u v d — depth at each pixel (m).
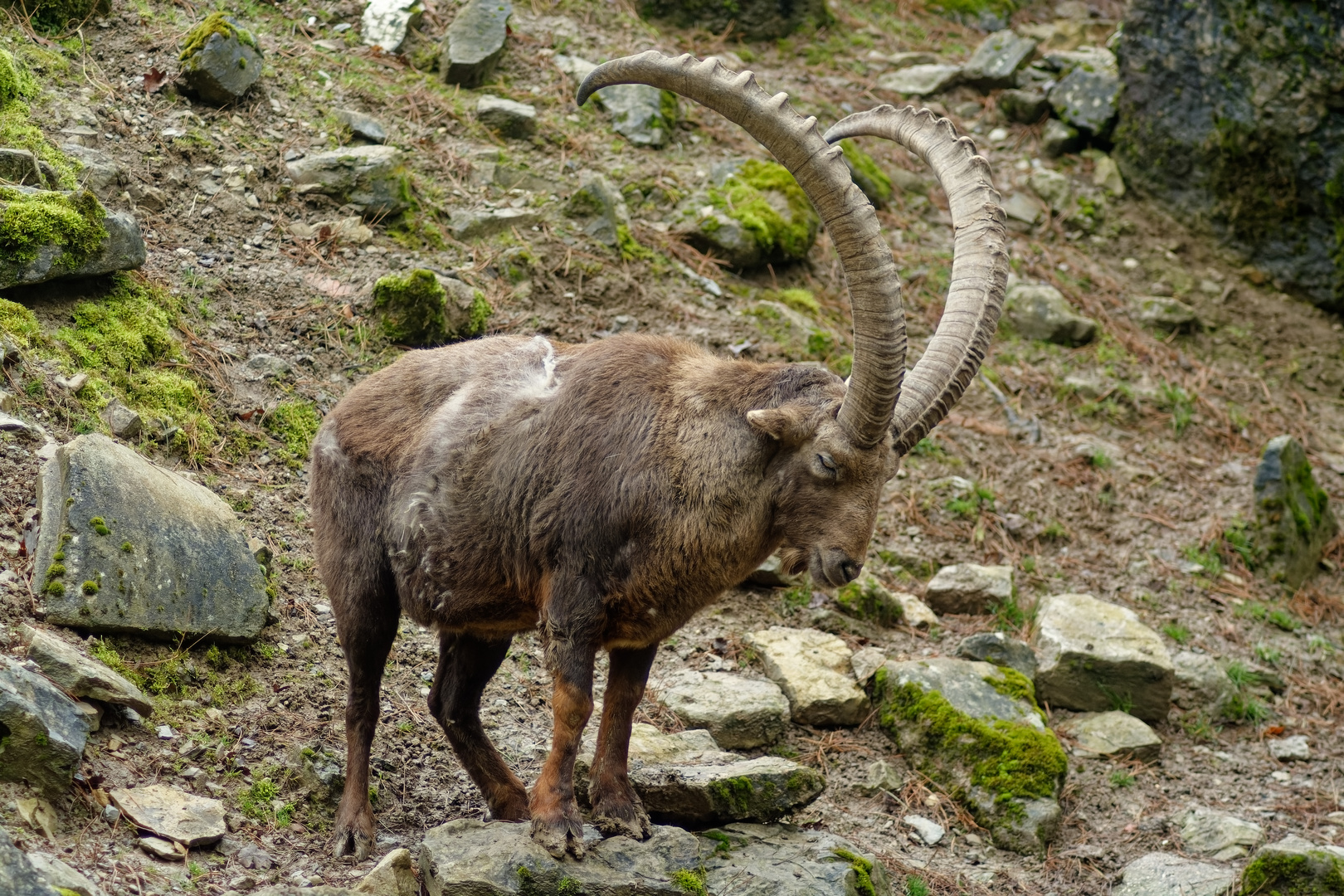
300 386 10.32
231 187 11.70
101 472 7.63
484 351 7.32
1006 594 11.51
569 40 16.20
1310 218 16.73
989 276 7.01
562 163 14.24
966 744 9.41
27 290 9.38
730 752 8.90
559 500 6.54
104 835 6.11
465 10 15.10
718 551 6.61
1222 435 14.64
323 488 7.27
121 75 12.29
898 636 10.96
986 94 18.89
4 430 8.19
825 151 6.03
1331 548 13.77
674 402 6.71
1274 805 10.10
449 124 14.00
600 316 12.53
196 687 7.54
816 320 13.88
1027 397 14.43
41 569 7.26
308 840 6.89
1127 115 17.88
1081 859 9.09
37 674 6.36
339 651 8.45
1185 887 8.52
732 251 14.05
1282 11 16.16
